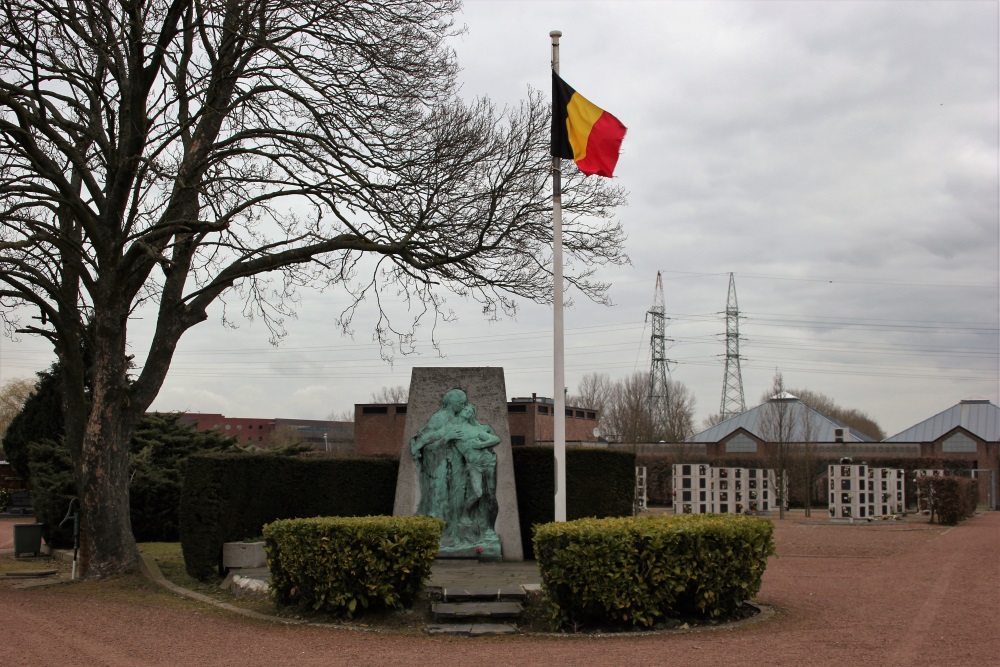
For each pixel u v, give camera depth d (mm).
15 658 9047
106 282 15453
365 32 16062
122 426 15852
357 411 47875
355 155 16234
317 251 16281
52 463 22156
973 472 46312
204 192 15289
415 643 9820
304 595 11438
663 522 11117
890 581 14828
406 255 16438
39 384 30297
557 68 14047
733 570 10906
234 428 82438
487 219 16453
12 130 14211
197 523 14633
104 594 13750
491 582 12586
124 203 15484
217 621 11203
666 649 9281
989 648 9172
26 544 20172
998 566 17156
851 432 55406
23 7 14047
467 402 15977
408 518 11703
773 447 40906
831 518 33906
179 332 16375
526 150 16516
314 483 16047
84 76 15562
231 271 16188
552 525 10898
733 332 66875
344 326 18109
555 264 13508
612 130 13789
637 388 61125
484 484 15484
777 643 9523
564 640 9938
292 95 16188
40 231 14758
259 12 15227
